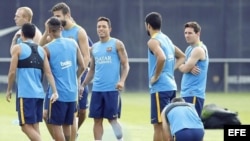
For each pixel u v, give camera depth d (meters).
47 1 66.38
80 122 35.03
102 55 32.19
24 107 28.92
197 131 26.58
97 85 32.16
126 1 67.56
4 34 66.69
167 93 30.17
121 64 32.59
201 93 31.83
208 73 68.88
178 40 68.00
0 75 66.69
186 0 68.12
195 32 31.73
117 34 67.56
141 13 67.69
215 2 68.50
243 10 69.06
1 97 63.00
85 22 67.12
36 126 29.41
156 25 30.19
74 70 30.34
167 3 67.94
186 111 26.84
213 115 39.72
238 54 69.06
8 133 38.53
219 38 68.75
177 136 26.53
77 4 66.94
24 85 28.92
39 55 29.17
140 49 67.62
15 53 28.86
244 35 68.88
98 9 67.25
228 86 69.31
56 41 30.03
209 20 68.56
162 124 27.78
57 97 29.41
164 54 29.80
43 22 66.38
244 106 56.53
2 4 66.44
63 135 30.45
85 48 32.81
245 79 69.12
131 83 67.94
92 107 32.25
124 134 34.06
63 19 32.84
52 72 30.03
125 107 55.00
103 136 32.62
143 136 37.84
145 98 63.09
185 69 31.55
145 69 67.88
